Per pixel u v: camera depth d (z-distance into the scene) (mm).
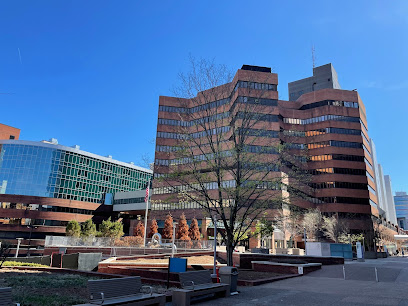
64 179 88875
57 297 9219
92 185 96125
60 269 16828
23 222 78812
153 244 41312
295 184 18594
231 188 15617
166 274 14578
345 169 82750
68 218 84875
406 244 129375
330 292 12250
